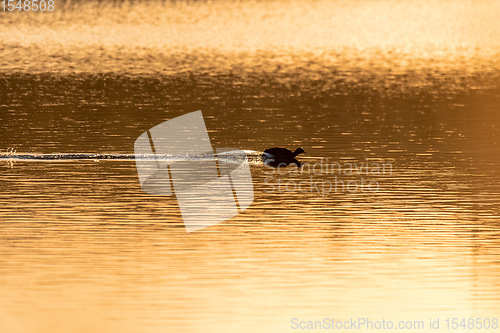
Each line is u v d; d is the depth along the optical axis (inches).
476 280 1770.4
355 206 2258.9
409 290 1720.0
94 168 2600.9
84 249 1886.1
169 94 4013.3
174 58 5211.6
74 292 1665.8
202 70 4788.4
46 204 2215.8
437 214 2197.3
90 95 3941.9
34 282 1706.4
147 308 1606.8
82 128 3189.0
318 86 4328.3
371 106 3796.8
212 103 3799.2
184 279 1736.0
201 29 6520.7
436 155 2851.9
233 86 4286.4
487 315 1626.5
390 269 1815.9
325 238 1995.6
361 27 6904.5
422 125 3368.6
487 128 3309.5
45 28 6314.0
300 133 3181.6
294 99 3944.4
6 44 5561.0
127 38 5994.1
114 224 2065.7
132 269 1780.3
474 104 3868.1
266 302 1646.2
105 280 1722.4
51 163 2657.5
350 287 1722.4
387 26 6998.0
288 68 4923.7
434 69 4992.6
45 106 3646.7
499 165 2711.6
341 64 5128.0
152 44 5767.7
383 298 1683.1
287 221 2119.8
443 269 1822.1
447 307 1649.9
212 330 1528.1
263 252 1897.1
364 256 1886.1
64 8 7313.0
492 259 1882.4
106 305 1614.2
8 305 1605.6
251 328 1544.0
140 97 3919.8
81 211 2160.4
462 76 4726.9
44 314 1573.6
